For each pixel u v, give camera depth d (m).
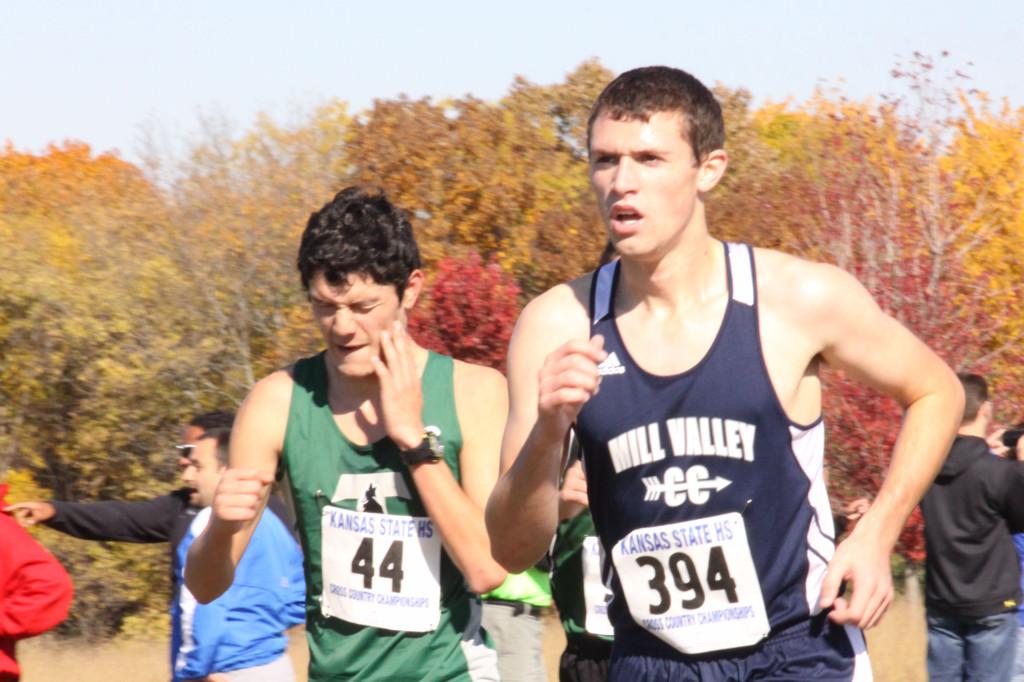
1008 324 21.64
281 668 8.36
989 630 10.44
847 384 17.62
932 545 10.67
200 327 31.17
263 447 6.50
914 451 4.96
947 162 27.09
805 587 4.91
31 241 30.94
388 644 6.41
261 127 34.16
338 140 36.97
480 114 37.16
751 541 4.81
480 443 6.40
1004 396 20.64
